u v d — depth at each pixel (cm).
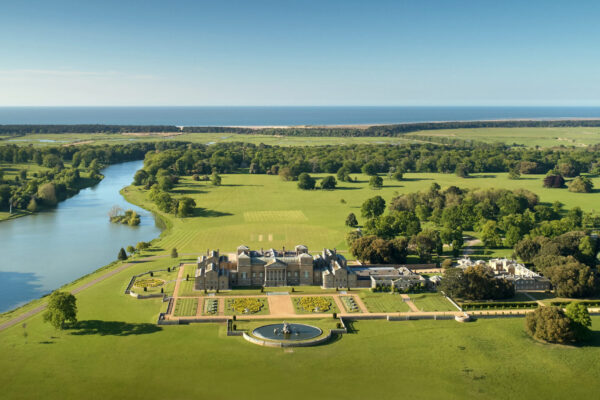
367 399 19400
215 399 19262
